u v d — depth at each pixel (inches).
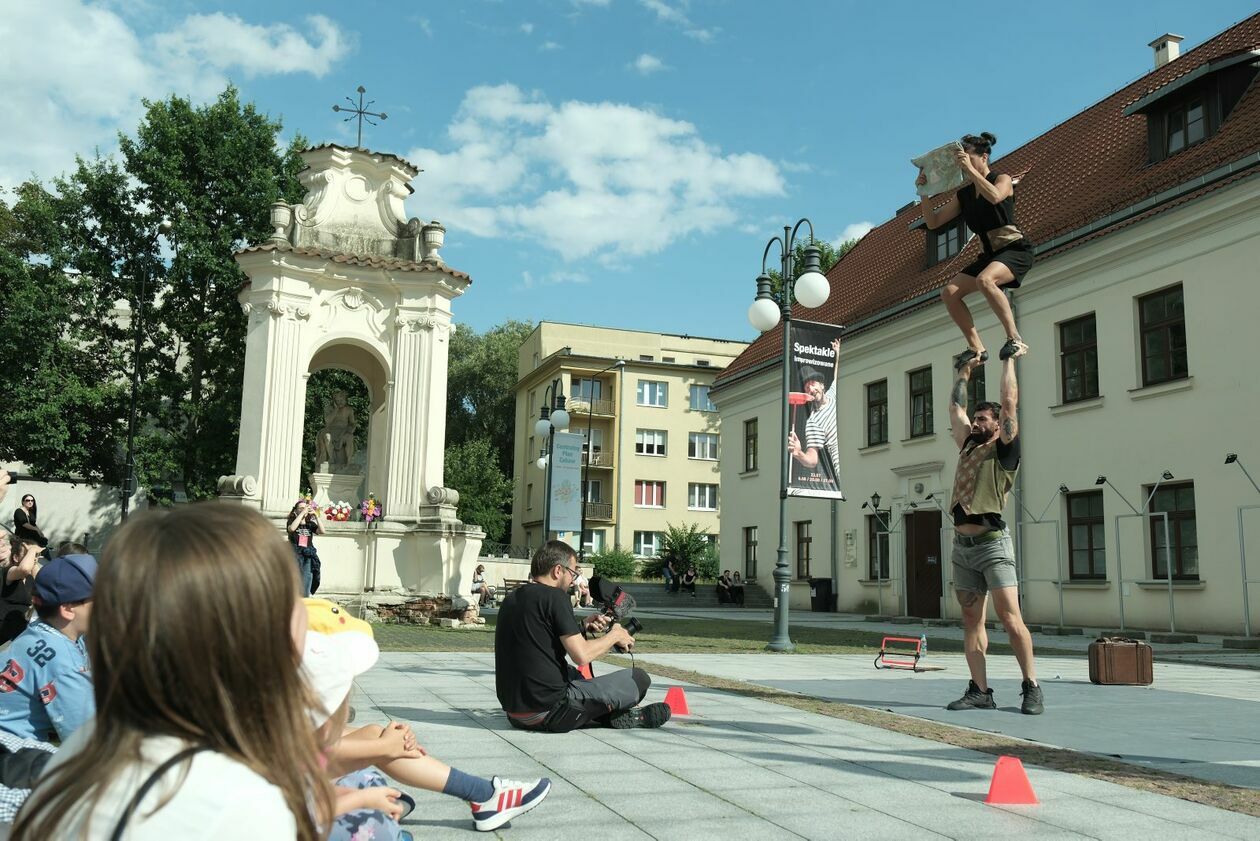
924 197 229.5
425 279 750.5
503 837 146.6
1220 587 712.4
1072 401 861.2
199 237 1196.5
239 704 49.4
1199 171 737.6
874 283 1258.0
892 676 407.2
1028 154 1137.4
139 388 1206.3
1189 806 172.9
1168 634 705.6
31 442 1163.9
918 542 1053.8
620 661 455.5
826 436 580.1
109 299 1248.8
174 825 45.5
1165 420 765.9
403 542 725.9
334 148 765.9
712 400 1547.7
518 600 241.6
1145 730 261.4
